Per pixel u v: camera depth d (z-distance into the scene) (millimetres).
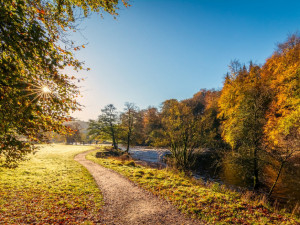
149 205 9312
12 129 5898
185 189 11469
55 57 5336
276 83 22078
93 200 9930
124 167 19734
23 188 10586
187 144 22469
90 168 19125
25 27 4535
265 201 10883
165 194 10750
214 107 39531
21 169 15516
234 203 9344
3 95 4816
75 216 7789
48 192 10406
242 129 17062
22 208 7891
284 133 16516
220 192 11586
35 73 5262
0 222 6395
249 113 16656
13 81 4598
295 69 19938
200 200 9594
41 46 4832
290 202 12719
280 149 14477
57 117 6691
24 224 6516
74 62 6039
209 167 25141
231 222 7473
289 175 16656
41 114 5887
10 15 4191
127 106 43938
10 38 4551
